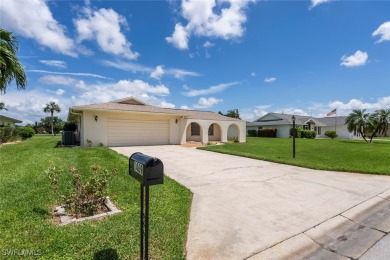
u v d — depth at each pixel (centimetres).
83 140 1395
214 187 557
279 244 294
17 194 426
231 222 355
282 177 671
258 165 871
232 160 991
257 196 488
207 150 1388
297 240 307
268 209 414
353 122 2320
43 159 827
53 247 250
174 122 1773
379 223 374
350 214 404
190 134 2267
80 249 249
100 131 1435
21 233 278
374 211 427
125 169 689
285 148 1567
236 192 516
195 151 1333
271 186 570
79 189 379
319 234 327
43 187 472
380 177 695
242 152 1258
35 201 391
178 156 1106
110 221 328
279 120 3716
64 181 520
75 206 364
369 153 1272
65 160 814
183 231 311
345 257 271
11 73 823
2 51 785
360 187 579
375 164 890
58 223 321
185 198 455
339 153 1270
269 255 269
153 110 1762
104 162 792
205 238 302
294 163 881
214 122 2078
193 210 403
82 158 872
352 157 1097
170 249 263
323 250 288
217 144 1900
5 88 828
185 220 348
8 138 1902
